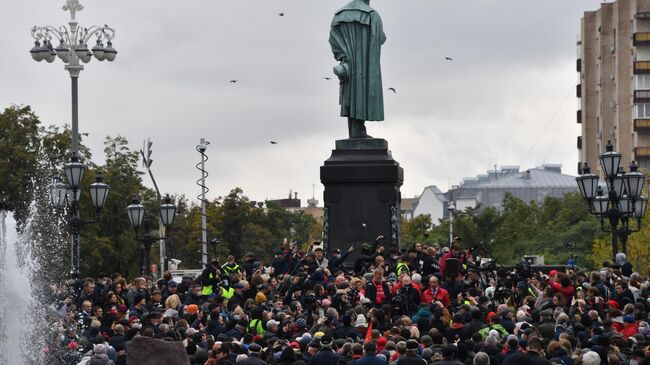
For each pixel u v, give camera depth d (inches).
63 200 2464.3
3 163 4594.0
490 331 1701.5
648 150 7436.0
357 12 2886.3
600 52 7824.8
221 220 6446.9
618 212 2554.1
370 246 2625.5
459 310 1908.2
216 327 1915.6
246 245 6486.2
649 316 1994.3
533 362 1540.4
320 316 1977.1
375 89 2864.2
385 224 2805.1
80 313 2050.9
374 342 1600.6
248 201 6569.9
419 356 1573.6
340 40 2883.9
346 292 2033.7
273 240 6643.7
